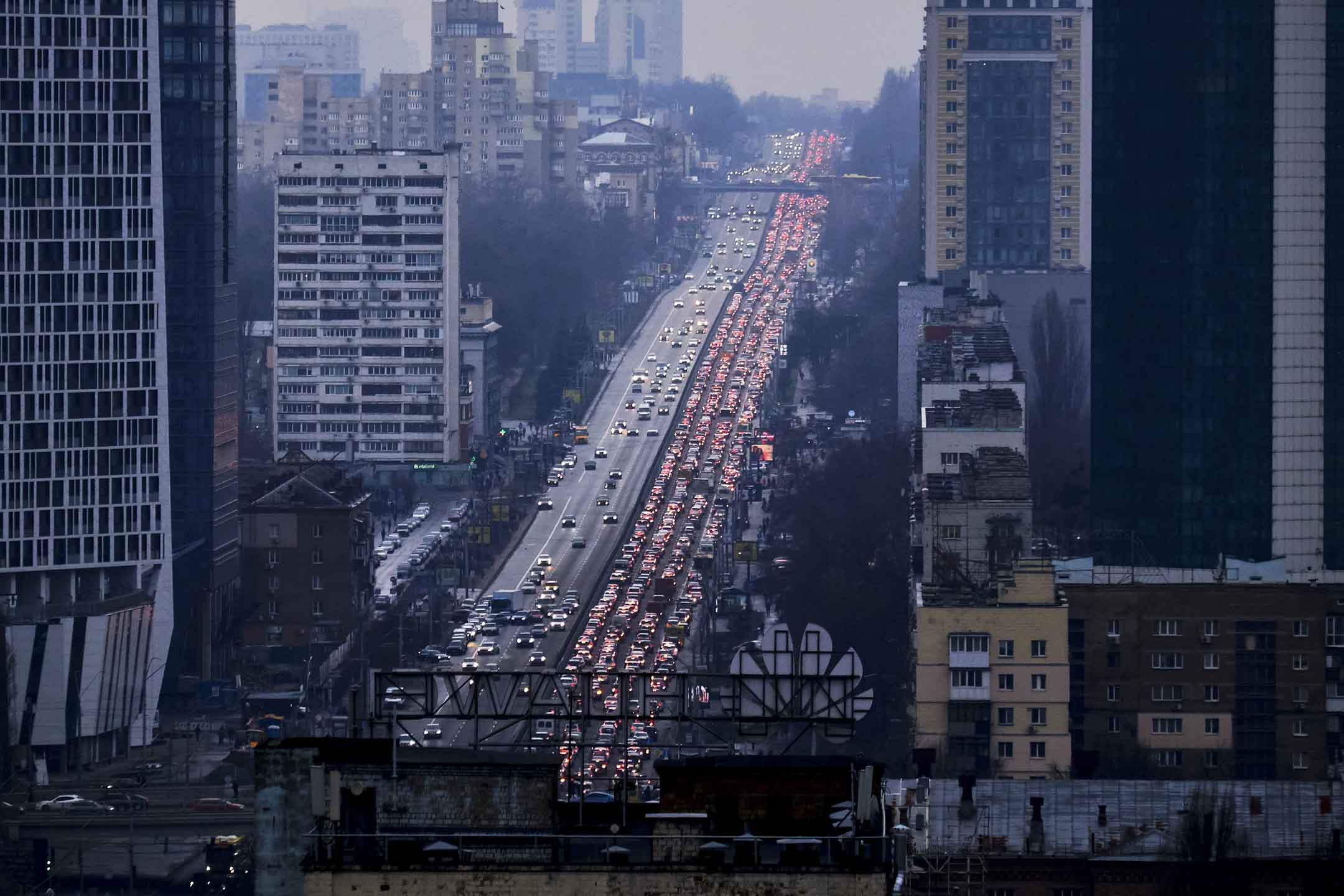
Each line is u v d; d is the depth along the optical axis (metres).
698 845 182.75
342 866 179.25
